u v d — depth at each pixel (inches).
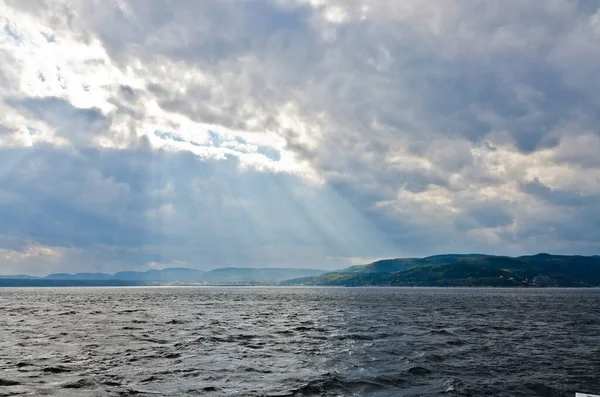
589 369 1162.6
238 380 1014.4
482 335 1914.4
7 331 1982.0
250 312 3506.4
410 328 2199.8
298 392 908.6
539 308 4156.0
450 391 926.4
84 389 916.0
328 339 1755.7
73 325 2289.6
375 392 917.8
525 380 1032.2
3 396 851.4
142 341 1654.8
